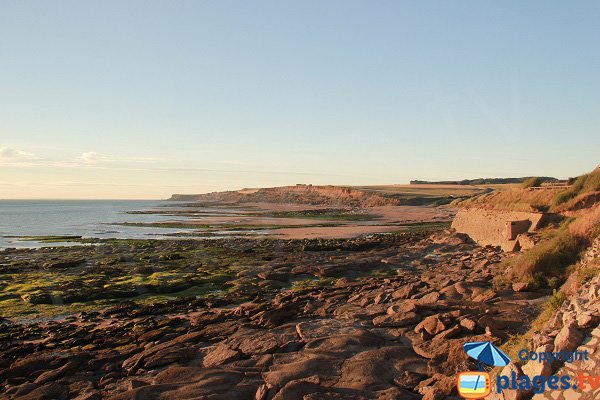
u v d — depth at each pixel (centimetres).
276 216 12862
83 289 3259
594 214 2502
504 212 4478
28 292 3194
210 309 2709
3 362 1828
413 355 1503
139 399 1282
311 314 2278
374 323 1902
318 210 14750
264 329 2014
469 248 4606
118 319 2550
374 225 9288
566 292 1609
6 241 7144
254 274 3766
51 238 7431
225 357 1620
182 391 1320
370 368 1396
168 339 2039
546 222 3694
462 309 1844
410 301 2194
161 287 3272
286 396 1220
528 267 2322
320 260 4412
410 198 15562
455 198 14838
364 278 3506
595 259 1811
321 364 1459
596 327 920
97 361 1773
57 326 2402
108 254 5191
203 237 7494
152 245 5988
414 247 5172
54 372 1667
